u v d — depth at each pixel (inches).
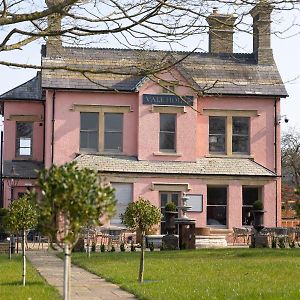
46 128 1456.7
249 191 1488.7
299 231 1279.5
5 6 490.0
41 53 1535.4
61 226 404.8
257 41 1581.0
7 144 1553.9
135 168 1438.2
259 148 1507.1
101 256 1016.2
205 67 1546.5
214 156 1492.4
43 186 389.4
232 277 693.9
